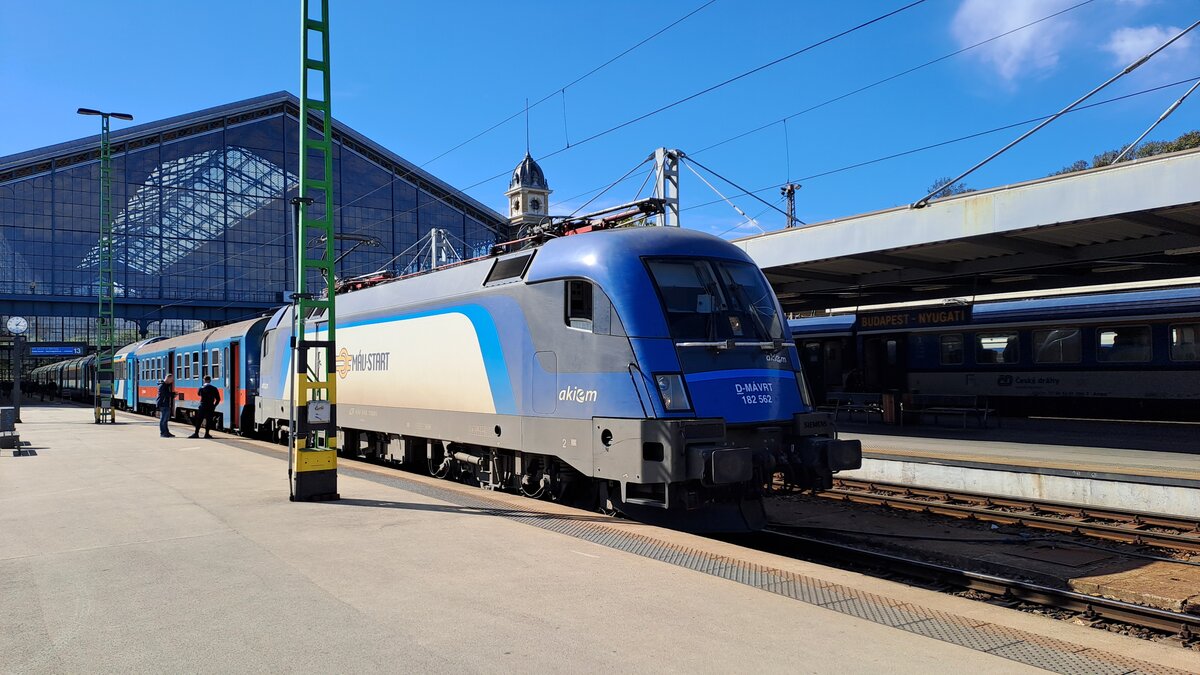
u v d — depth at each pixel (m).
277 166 66.88
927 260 18.81
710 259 9.50
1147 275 19.67
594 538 7.54
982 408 22.75
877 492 13.40
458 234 71.69
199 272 64.19
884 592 5.85
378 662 4.42
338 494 9.98
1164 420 19.92
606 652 4.57
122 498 9.92
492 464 11.35
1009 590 7.75
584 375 9.22
